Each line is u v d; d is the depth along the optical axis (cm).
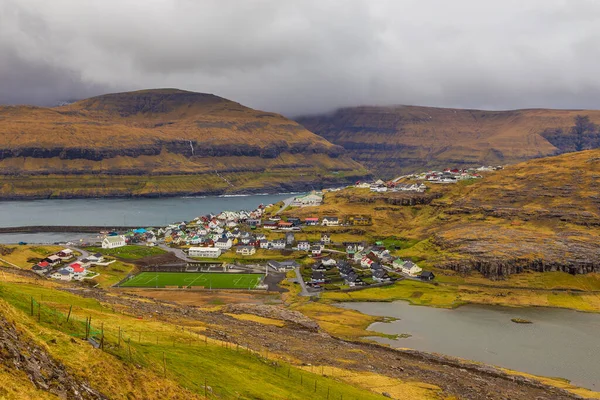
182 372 6481
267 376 7994
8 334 4416
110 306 10756
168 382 5756
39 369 4297
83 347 5306
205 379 6619
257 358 8844
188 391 5847
